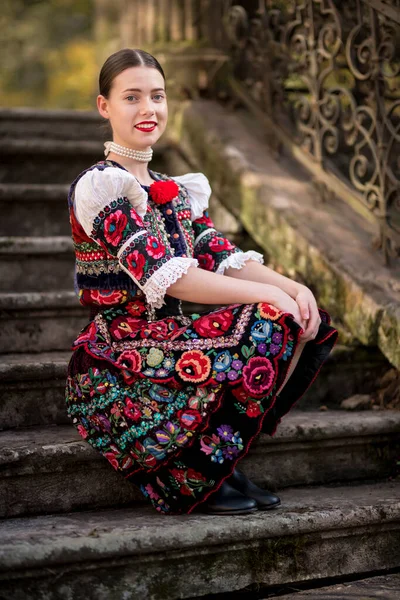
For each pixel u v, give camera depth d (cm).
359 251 327
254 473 260
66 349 307
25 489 233
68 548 203
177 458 225
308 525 229
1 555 198
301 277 341
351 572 238
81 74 954
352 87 352
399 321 289
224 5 414
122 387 225
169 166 429
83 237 229
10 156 399
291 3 363
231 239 377
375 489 264
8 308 295
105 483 242
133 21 457
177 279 222
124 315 231
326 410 300
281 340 221
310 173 383
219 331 222
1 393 262
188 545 215
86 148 409
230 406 223
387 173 316
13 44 973
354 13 335
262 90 389
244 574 226
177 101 430
